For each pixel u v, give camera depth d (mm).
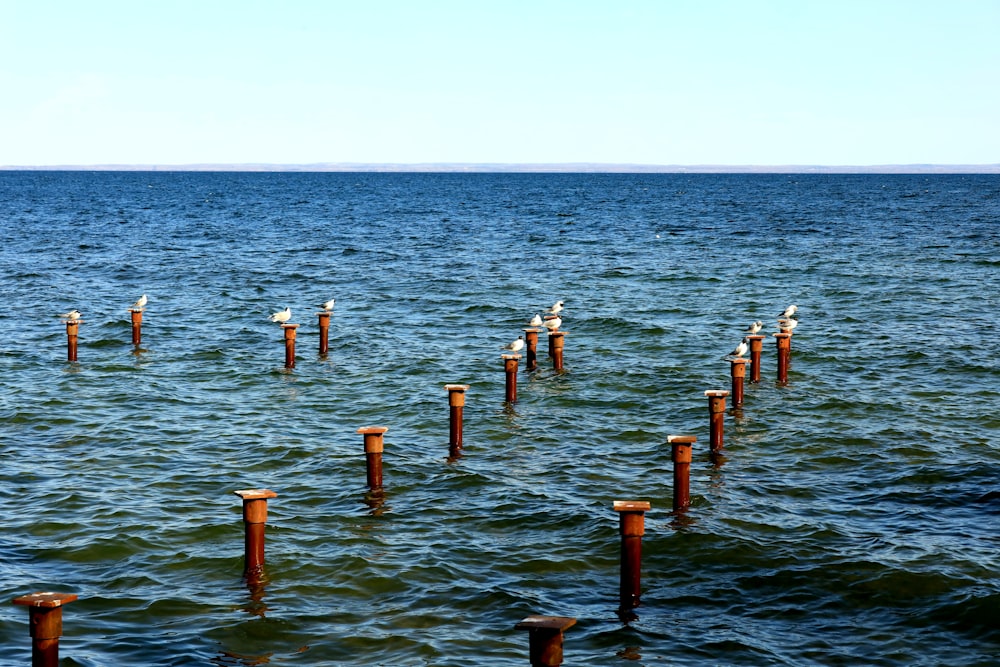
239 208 146000
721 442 26234
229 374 35594
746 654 15906
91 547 19875
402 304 51812
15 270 65000
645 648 16062
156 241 88188
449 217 123812
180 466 25109
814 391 32562
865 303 50500
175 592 18016
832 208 142125
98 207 146375
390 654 15867
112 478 24078
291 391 33156
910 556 19344
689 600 17844
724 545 19969
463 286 57844
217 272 65062
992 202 161125
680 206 150875
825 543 20094
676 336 42062
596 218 120062
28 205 151000
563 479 24281
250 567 18719
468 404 31469
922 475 24188
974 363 36281
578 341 41438
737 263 67938
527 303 51500
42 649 13734
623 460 25875
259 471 24797
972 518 21438
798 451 26359
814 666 15539
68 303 51750
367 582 18469
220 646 16094
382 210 141125
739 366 30203
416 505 22484
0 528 20750
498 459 25922
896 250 75688
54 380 34344
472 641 16266
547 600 17812
